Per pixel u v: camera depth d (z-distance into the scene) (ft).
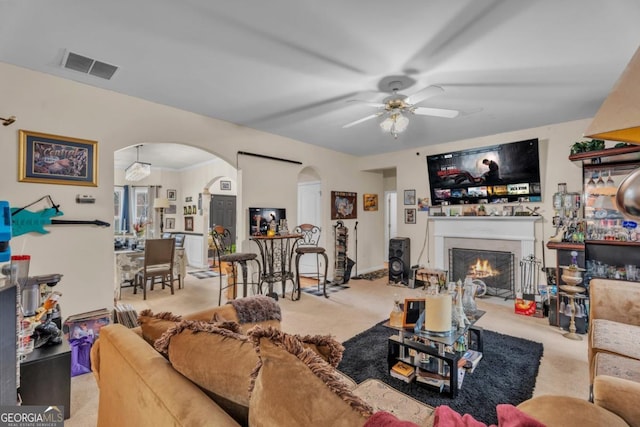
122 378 3.88
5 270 5.96
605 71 8.46
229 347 3.27
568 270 10.57
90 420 6.10
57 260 8.99
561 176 13.42
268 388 2.43
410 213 18.48
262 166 14.80
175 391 3.04
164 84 9.48
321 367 2.45
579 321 10.44
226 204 26.66
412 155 18.47
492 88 9.62
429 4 5.88
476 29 6.62
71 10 6.07
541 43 7.11
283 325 11.08
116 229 24.71
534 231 14.14
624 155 10.02
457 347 7.02
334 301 14.29
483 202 15.74
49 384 5.97
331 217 19.04
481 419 5.95
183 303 14.25
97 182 9.67
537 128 13.98
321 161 18.20
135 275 15.84
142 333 4.49
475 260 15.84
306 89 9.80
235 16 6.28
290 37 7.00
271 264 14.51
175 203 25.67
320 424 2.12
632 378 4.93
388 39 7.03
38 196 8.69
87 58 7.97
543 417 3.75
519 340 9.71
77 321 8.03
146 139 10.73
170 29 6.72
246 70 8.56
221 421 2.60
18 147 8.38
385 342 9.48
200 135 12.26
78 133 9.34
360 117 12.55
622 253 10.54
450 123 13.33
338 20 6.39
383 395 5.07
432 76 8.80
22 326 5.81
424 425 3.99
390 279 18.06
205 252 23.40
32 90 8.57
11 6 5.91
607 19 6.22
